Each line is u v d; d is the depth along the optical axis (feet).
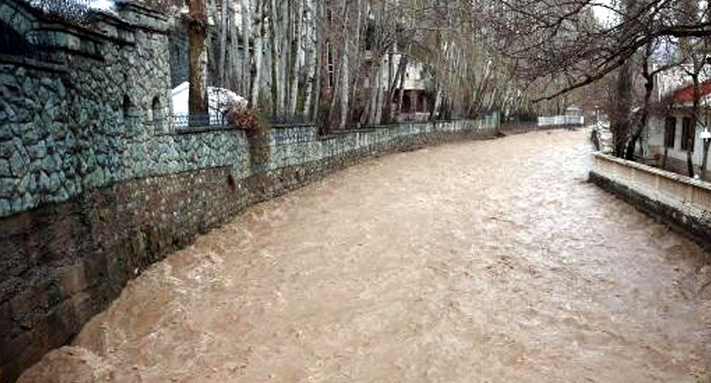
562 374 24.06
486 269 38.50
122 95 31.86
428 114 163.63
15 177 20.92
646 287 34.96
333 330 28.12
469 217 55.57
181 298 31.17
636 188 57.11
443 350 26.07
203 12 49.60
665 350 26.32
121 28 31.53
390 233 47.93
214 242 42.75
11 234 20.49
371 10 105.60
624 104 71.87
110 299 28.91
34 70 22.71
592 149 134.62
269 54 74.33
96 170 28.19
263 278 35.78
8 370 19.86
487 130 183.01
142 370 23.72
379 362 24.98
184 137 40.75
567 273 37.88
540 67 31.65
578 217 56.08
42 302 22.50
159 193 36.60
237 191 51.72
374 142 107.24
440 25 113.91
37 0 25.38
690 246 42.11
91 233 27.20
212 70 77.36
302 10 79.92
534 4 31.60
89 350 24.47
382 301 32.07
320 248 42.96
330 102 92.79
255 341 26.84
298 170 70.28
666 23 32.65
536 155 122.42
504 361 25.18
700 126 70.08
